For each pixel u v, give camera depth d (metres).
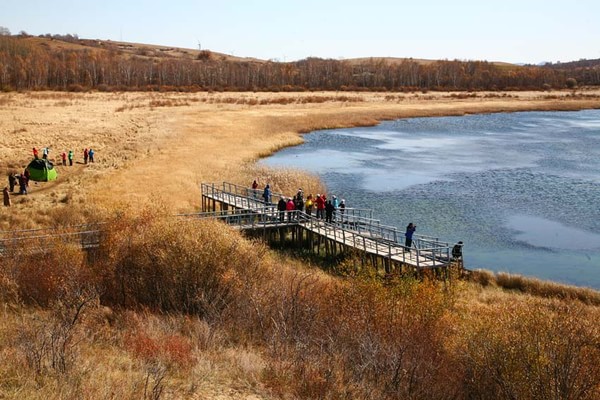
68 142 62.41
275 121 87.75
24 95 119.06
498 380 14.08
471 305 22.42
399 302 18.69
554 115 113.19
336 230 31.86
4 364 11.05
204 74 170.62
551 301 24.28
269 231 32.16
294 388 11.93
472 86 175.00
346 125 91.38
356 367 13.33
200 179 46.62
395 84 177.38
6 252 22.55
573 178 53.00
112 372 11.49
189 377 11.83
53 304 17.19
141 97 124.00
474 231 37.06
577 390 13.57
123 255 20.36
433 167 58.59
